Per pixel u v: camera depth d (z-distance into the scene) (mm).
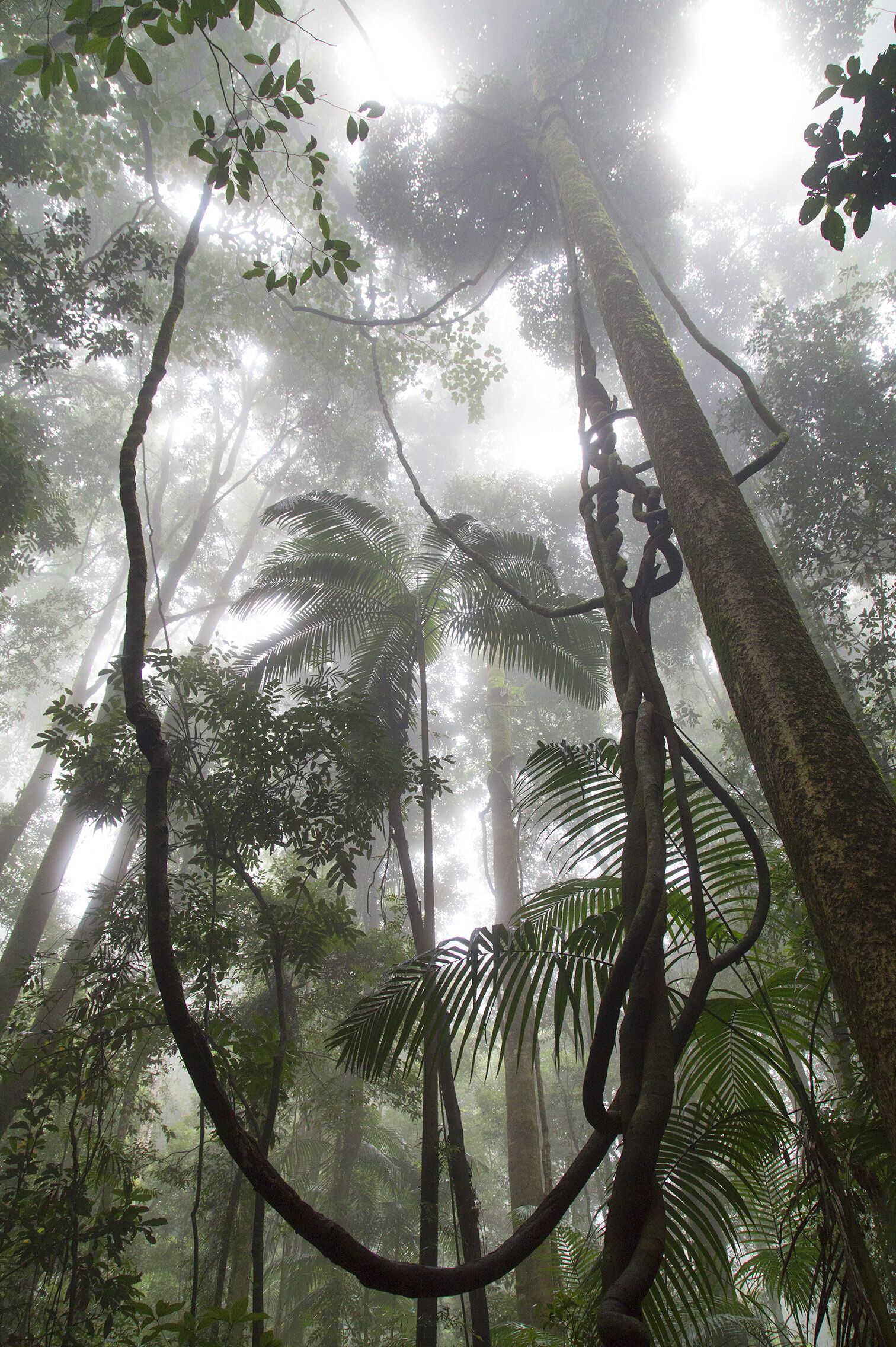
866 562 8891
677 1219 1854
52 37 7531
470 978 1973
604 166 8867
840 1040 3121
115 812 4785
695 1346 2783
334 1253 717
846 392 8844
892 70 1906
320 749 4727
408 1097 8469
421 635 7008
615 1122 918
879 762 7555
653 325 2588
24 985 4773
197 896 4527
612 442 2109
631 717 1398
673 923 2268
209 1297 7191
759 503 9328
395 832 5840
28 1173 3840
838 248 2076
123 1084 4234
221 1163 7715
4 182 7488
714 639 1473
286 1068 4293
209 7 1865
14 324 7059
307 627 7277
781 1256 2621
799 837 1067
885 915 913
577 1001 1877
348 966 8117
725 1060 2254
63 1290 4352
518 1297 6746
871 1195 1775
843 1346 1366
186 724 4762
